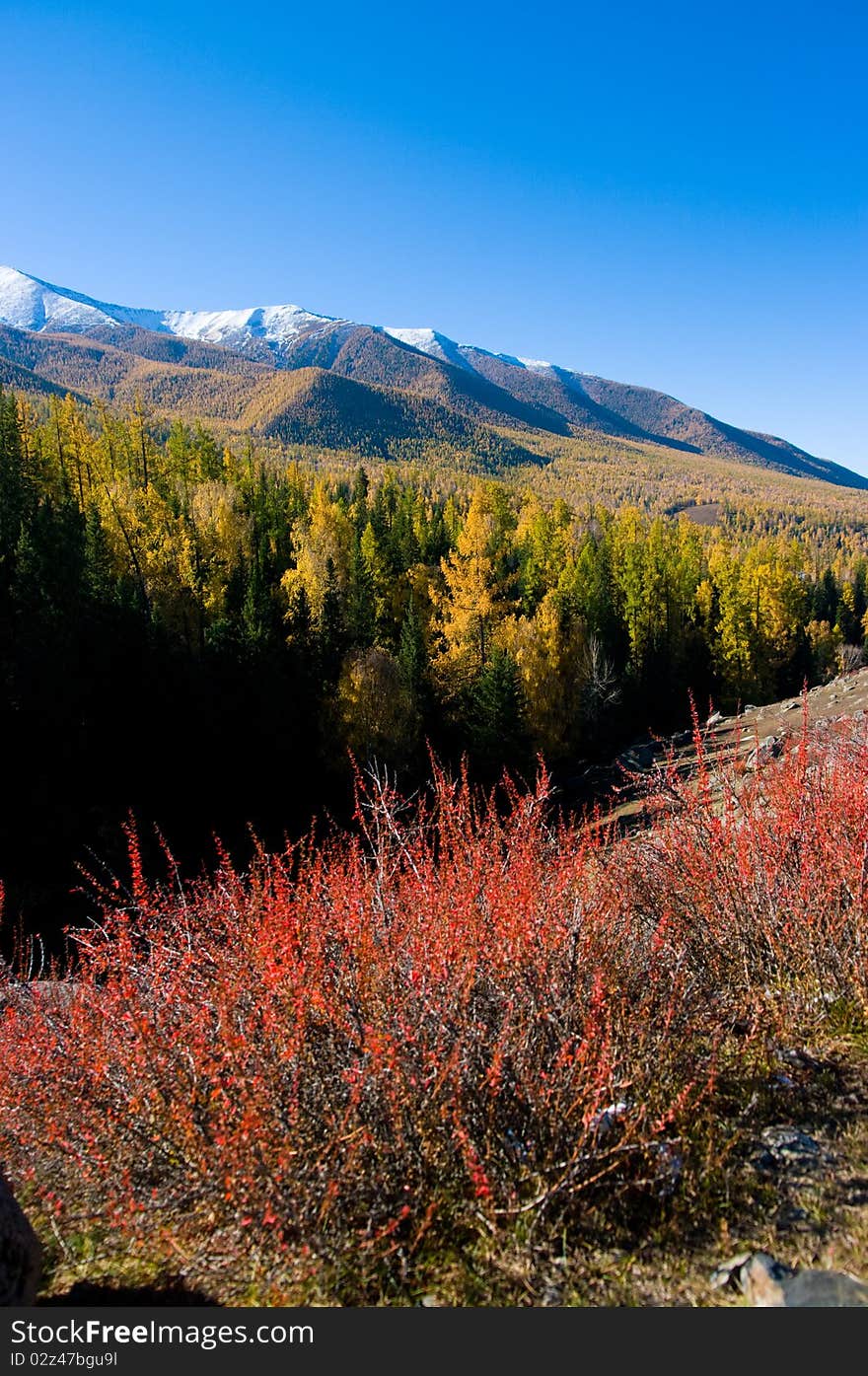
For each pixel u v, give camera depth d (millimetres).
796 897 4098
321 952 3217
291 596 36406
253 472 61531
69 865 22422
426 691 33312
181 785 26969
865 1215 2518
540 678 34500
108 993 3615
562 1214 2566
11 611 26344
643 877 4605
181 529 38875
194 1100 2885
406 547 51750
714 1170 2766
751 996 3697
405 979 3117
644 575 52875
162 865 23172
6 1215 2500
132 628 28953
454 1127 2674
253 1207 2549
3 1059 3619
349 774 29672
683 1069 3148
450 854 4312
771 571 53625
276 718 30000
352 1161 2555
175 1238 2811
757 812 4781
